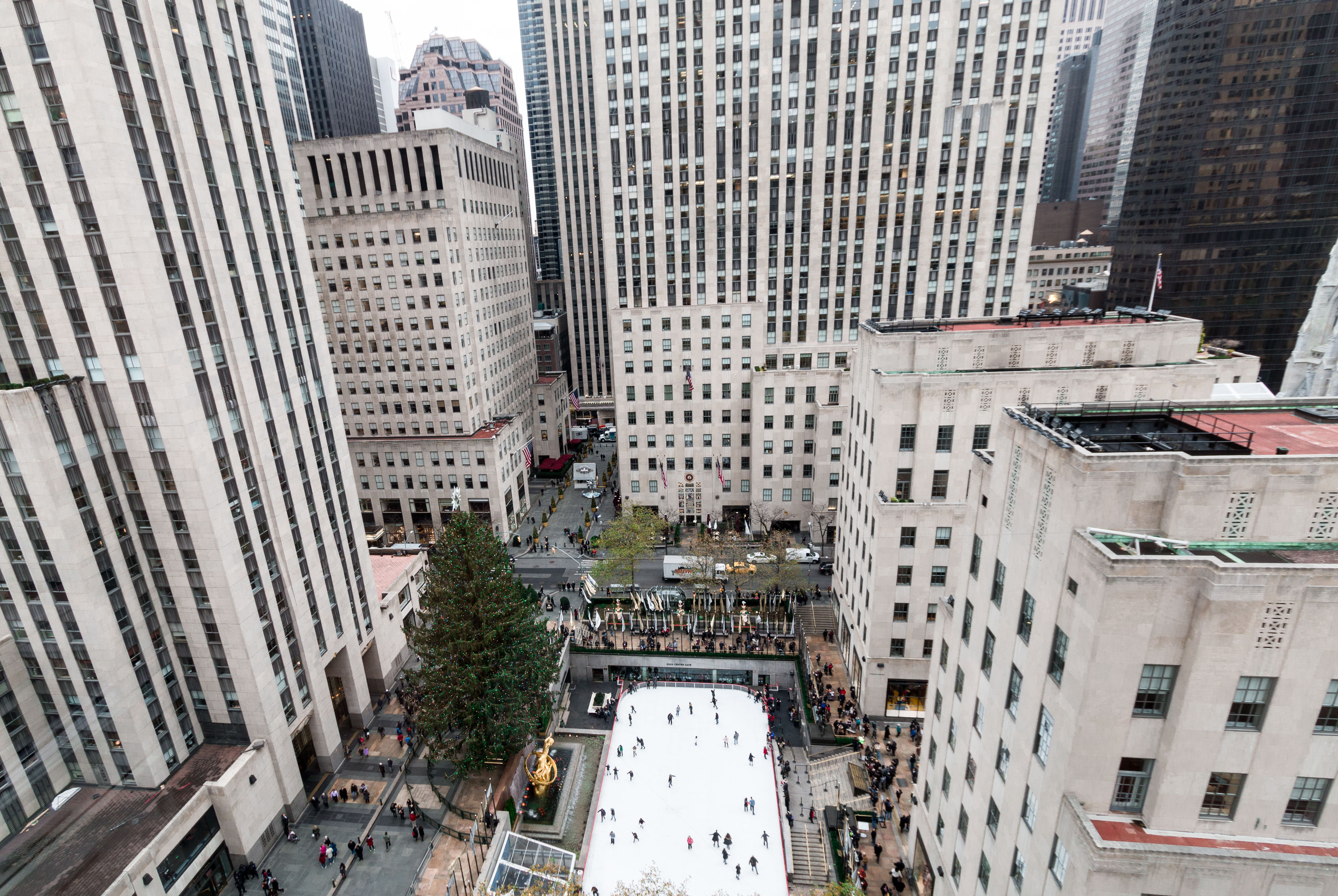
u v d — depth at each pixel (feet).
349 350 301.43
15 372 131.85
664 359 291.38
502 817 152.35
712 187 276.41
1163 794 71.92
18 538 126.93
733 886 145.07
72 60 110.01
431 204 293.43
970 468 163.53
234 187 146.20
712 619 233.76
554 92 459.73
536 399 399.03
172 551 140.67
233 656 146.82
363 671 194.39
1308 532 70.79
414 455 305.32
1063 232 638.12
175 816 131.85
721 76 264.31
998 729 95.66
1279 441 84.12
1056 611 78.54
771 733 190.70
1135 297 385.50
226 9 145.07
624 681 221.25
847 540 214.28
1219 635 65.82
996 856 94.12
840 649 220.64
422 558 246.06
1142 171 377.09
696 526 313.12
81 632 132.26
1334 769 69.46
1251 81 318.45
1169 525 72.33
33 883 122.42
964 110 259.19
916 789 139.64
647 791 174.19
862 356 189.16
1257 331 349.00
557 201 503.20
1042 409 94.32
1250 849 70.08
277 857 149.69
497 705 158.40
